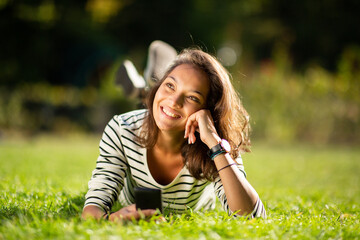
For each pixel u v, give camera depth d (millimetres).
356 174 7965
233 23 25750
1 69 19172
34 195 3404
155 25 23453
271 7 26328
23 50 19750
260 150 12195
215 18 23594
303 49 26547
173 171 2895
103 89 15695
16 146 10609
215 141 2701
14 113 13820
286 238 2281
